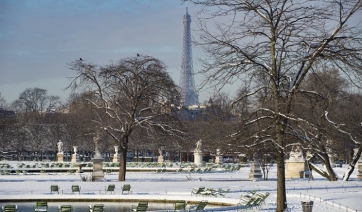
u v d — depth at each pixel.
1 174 69.62
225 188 49.09
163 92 61.84
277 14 29.81
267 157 41.69
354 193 43.47
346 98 42.88
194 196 43.59
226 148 33.50
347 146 49.78
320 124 35.56
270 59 30.88
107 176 69.88
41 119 141.00
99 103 68.56
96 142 63.53
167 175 70.19
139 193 45.78
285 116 29.34
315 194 42.50
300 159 64.81
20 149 124.88
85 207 41.75
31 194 45.06
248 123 31.19
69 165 84.25
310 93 32.56
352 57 29.84
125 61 61.72
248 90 31.88
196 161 89.19
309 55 30.16
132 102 61.31
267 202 38.91
